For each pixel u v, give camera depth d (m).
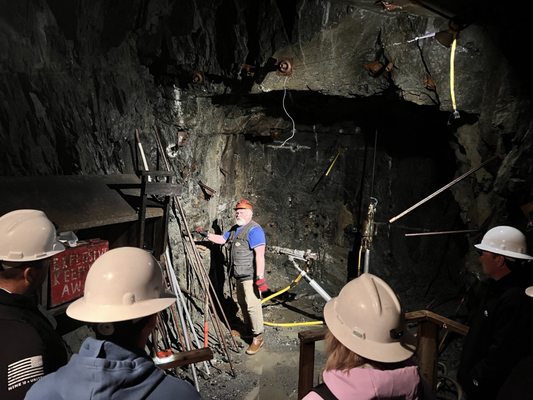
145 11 3.84
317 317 5.26
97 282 1.23
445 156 5.47
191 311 4.66
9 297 1.39
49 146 3.31
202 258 4.95
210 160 5.22
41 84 3.24
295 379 3.88
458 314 4.77
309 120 5.95
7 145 2.99
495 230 2.16
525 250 2.09
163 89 4.42
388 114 5.55
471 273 4.51
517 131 3.93
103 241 2.87
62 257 2.54
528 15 3.69
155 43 4.07
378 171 6.01
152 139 4.40
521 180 3.88
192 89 4.47
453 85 4.11
